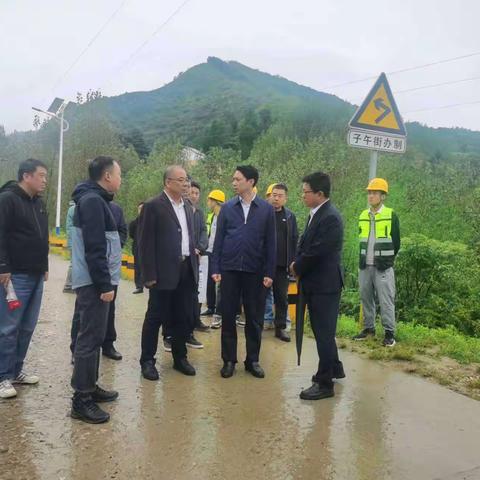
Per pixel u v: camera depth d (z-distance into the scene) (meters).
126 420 3.79
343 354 5.61
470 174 12.89
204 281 7.71
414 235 7.68
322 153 15.41
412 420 3.94
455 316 7.31
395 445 3.52
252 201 4.99
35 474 3.01
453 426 3.84
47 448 3.32
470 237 9.00
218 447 3.40
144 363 4.86
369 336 6.22
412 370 5.07
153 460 3.21
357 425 3.82
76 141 24.77
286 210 6.55
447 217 10.23
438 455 3.39
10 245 4.15
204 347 5.96
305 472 3.13
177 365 5.00
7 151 31.98
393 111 6.08
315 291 4.40
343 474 3.12
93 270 3.71
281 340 6.32
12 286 4.11
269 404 4.19
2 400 4.10
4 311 4.14
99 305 3.81
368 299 6.19
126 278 11.66
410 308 7.66
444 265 7.29
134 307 8.12
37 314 4.45
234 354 4.96
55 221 25.88
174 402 4.18
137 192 18.00
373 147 5.98
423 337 6.21
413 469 3.21
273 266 4.97
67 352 5.46
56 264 14.71
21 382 4.45
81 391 3.76
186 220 4.94
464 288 7.58
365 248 6.07
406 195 10.80
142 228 4.67
